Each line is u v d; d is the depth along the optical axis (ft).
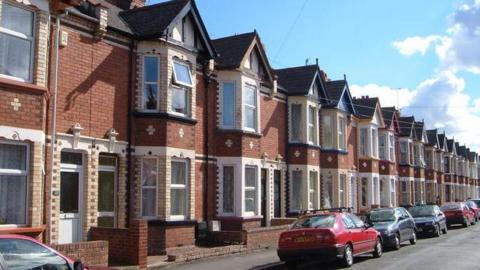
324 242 51.67
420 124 167.53
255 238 67.00
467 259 57.77
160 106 58.59
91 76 53.06
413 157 159.94
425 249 69.51
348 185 103.19
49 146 47.50
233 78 72.84
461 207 116.26
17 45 41.55
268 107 83.41
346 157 102.37
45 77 43.11
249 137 74.23
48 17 43.68
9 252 23.65
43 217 45.98
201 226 66.13
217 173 71.77
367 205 117.50
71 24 51.03
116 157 56.65
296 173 89.45
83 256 43.80
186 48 62.18
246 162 73.20
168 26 58.49
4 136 39.32
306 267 54.95
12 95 40.09
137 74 58.44
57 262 25.39
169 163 58.54
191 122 62.39
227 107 73.15
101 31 53.42
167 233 58.08
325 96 97.19
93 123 52.95
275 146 84.89
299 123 89.81
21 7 41.81
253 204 75.72
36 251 24.73
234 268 50.93
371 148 119.44
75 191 51.65
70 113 50.49
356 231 56.24
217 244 65.36
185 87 62.49
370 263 55.93
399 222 72.13
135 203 57.26
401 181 150.00
